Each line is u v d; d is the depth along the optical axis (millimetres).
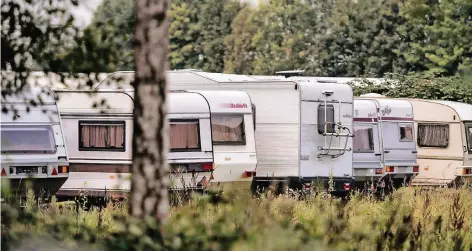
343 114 63281
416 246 29109
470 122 76000
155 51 25609
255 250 23062
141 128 25672
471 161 75875
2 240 22141
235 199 28875
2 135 48156
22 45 28453
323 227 29344
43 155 48969
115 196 52781
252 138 58844
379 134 69625
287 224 25188
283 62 172875
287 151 62031
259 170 62719
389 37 147000
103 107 34688
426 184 76875
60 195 54062
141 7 25641
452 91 90188
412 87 92188
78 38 28062
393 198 49812
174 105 55062
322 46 161625
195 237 23188
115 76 28203
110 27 27781
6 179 25312
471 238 35344
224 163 57531
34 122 49062
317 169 62469
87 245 22516
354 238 28281
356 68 153875
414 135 72312
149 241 22234
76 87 28547
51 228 23391
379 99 71125
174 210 41188
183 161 54781
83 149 53844
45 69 28469
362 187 68875
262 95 62812
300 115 61750
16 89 28859
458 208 40938
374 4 149125
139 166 25672
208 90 60844
